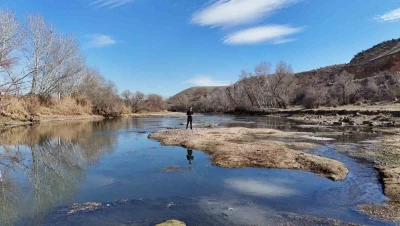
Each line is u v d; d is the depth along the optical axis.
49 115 55.84
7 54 34.44
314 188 12.63
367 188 12.48
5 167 17.17
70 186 13.19
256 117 71.25
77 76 68.88
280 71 87.44
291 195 11.74
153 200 11.23
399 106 50.50
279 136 29.30
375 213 9.73
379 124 37.50
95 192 12.29
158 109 119.81
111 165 17.44
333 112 55.97
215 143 24.02
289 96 91.06
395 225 8.77
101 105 81.25
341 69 126.31
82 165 17.55
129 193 12.11
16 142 27.31
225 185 13.16
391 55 107.44
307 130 34.94
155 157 19.66
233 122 53.16
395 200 10.91
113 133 35.72
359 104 63.94
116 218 9.46
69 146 25.08
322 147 22.31
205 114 99.69
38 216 9.70
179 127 43.75
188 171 15.70
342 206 10.48
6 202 11.09
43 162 18.58
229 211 10.06
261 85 92.81
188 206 10.55
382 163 16.62
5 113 43.81
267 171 15.48
